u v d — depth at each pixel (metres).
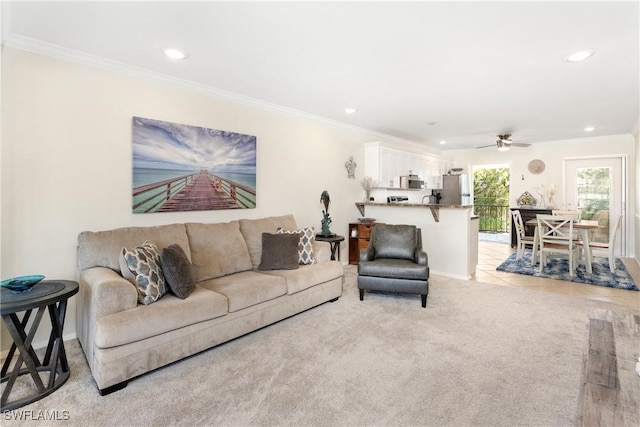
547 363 2.28
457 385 2.03
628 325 1.93
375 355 2.40
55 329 2.04
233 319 2.56
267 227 3.73
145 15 2.07
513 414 1.76
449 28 2.24
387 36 2.35
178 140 3.26
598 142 6.45
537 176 7.22
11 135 2.36
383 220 5.43
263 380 2.09
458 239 4.62
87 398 1.90
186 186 3.34
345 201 5.42
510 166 7.58
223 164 3.64
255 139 3.97
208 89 3.47
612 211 6.40
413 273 3.42
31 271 2.46
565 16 2.08
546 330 2.83
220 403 1.86
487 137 6.49
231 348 2.51
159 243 2.80
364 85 3.43
